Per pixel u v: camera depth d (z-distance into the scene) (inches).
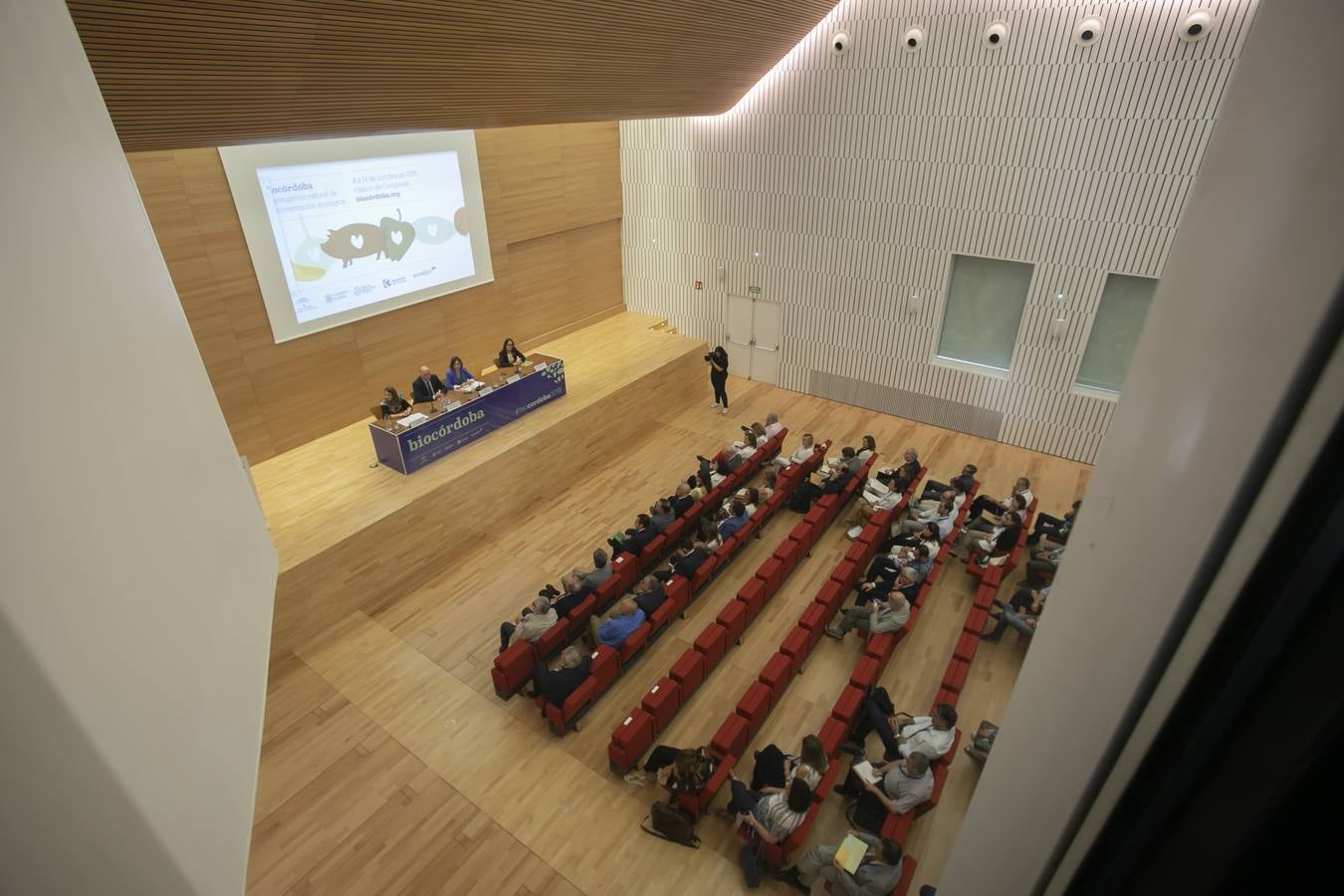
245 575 47.6
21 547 18.1
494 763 240.2
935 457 426.3
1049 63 350.9
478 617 309.7
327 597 298.8
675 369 486.9
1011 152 378.0
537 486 393.7
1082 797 26.1
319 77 228.7
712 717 255.0
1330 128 14.4
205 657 34.3
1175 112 330.6
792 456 386.9
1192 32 313.1
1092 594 28.3
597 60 303.7
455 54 249.0
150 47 183.9
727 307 528.1
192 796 28.4
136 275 40.8
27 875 16.5
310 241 350.0
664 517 326.3
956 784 230.1
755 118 455.2
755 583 293.3
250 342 338.0
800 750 240.4
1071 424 414.3
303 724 256.2
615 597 307.6
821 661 277.7
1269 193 17.8
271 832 217.3
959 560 331.6
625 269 564.1
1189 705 19.9
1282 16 18.7
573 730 252.5
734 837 215.6
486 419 380.2
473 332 452.8
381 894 200.1
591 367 473.4
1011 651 280.8
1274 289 16.4
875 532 322.7
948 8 366.3
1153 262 360.2
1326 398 14.2
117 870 20.9
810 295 483.8
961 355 446.6
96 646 21.8
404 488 335.0
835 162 436.5
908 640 287.6
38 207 26.8
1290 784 16.5
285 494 330.0
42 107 30.2
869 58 399.5
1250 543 16.7
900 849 176.1
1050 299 395.9
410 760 241.4
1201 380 20.7
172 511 34.9
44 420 22.2
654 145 503.8
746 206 485.7
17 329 21.7
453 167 410.3
